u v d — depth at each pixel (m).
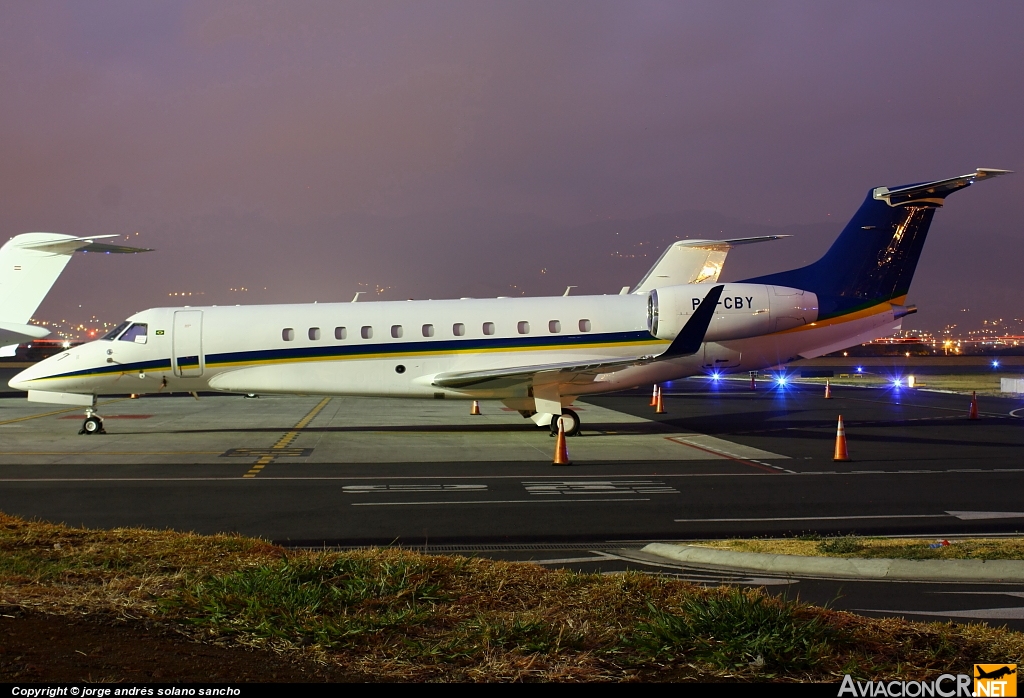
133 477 17.14
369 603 7.06
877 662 5.99
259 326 24.81
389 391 25.03
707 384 55.31
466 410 34.34
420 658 5.86
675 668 5.83
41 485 16.16
